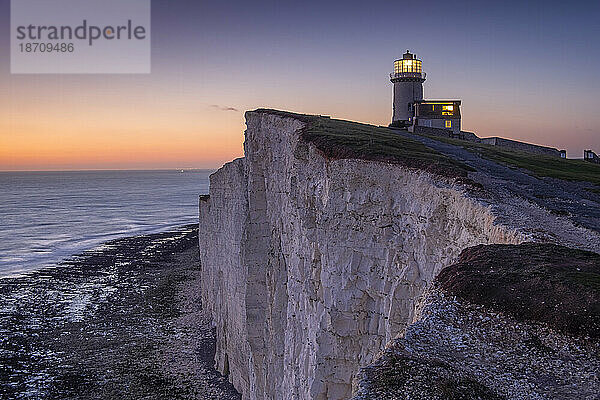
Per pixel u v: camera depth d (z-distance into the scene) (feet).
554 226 58.29
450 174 73.77
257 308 122.93
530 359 32.07
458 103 239.71
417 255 72.74
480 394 28.66
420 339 35.17
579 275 38.96
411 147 108.06
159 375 145.89
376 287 78.54
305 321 93.45
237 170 150.51
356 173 84.64
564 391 28.81
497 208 60.95
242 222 139.23
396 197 79.10
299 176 100.78
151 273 277.85
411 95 272.92
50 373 146.72
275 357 110.83
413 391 28.99
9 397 132.36
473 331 35.45
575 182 101.30
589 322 33.55
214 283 182.39
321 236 87.10
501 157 133.28
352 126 135.33
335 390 80.69
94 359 157.07
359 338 80.07
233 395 134.72
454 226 66.13
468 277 41.04
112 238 402.72
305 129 110.11
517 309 36.37
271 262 117.80
